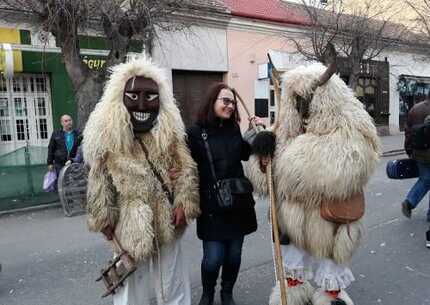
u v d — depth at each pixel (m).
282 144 3.15
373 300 3.73
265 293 3.93
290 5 18.41
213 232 3.24
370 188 8.66
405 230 5.70
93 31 11.65
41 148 8.14
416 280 4.12
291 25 16.95
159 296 3.03
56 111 12.09
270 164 3.15
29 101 11.92
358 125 3.00
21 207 7.98
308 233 3.05
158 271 3.00
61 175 7.32
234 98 3.27
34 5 8.20
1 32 10.96
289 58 15.64
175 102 3.19
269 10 17.23
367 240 5.34
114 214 2.85
